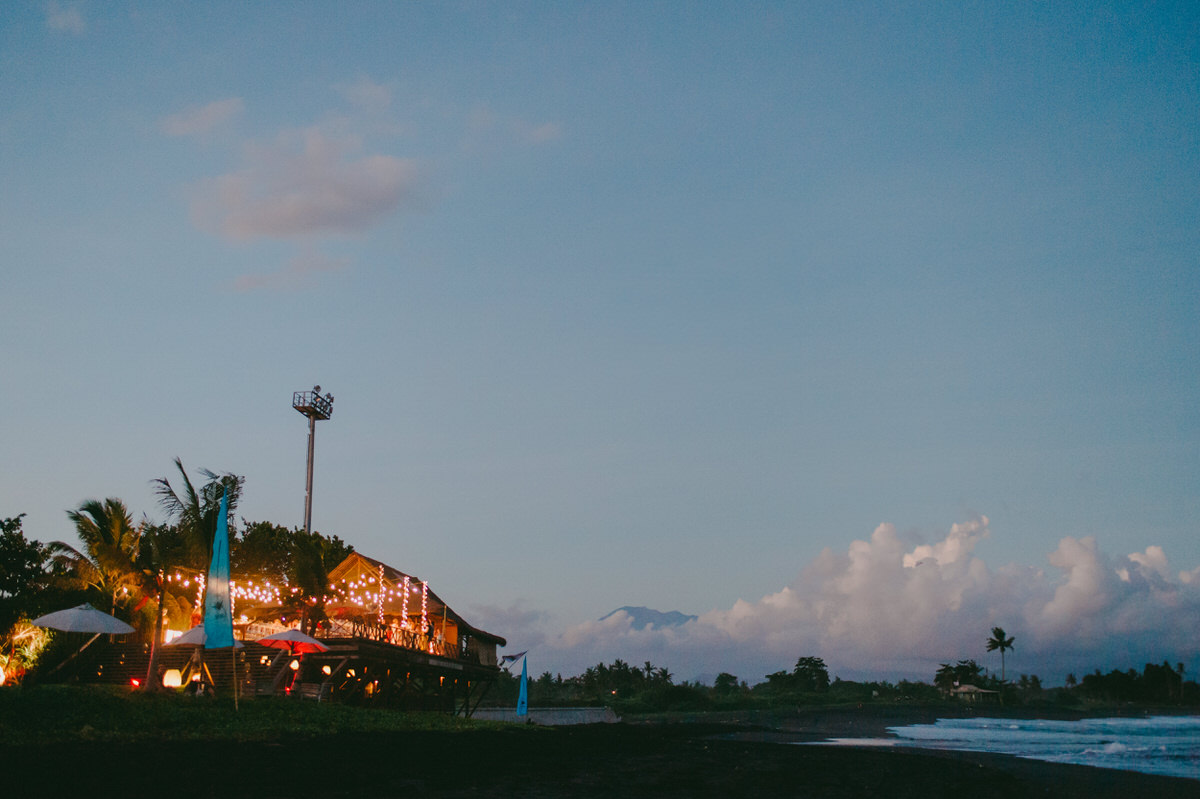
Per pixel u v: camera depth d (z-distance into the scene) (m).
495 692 110.81
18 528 39.25
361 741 25.44
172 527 38.94
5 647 34.50
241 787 15.58
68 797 13.55
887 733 60.31
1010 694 156.62
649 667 137.25
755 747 36.94
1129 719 103.56
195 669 35.34
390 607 45.69
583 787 19.17
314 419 59.22
